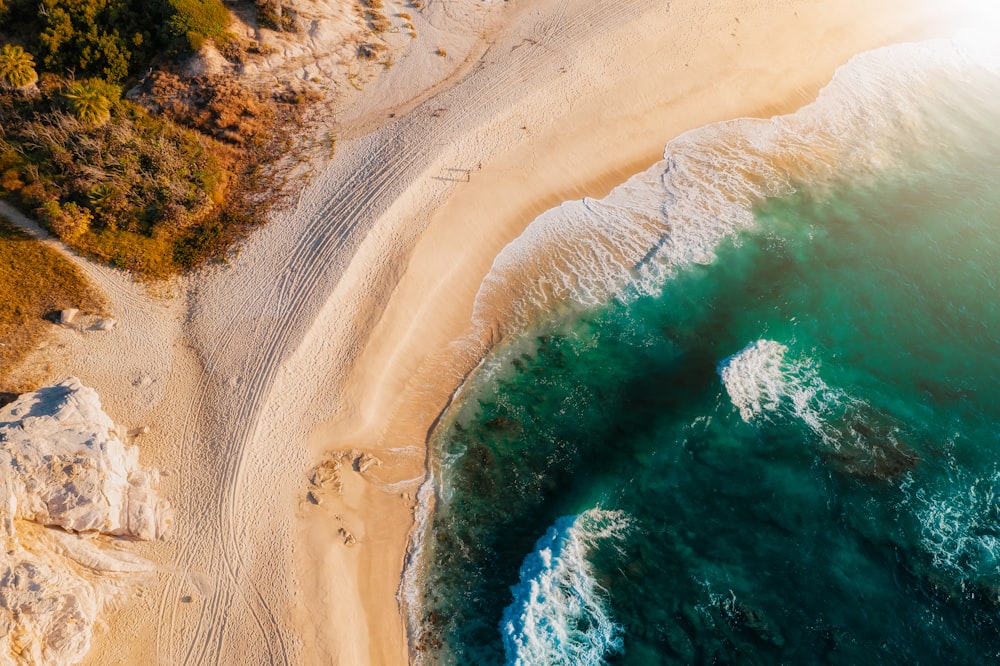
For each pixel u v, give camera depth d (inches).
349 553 1064.8
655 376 1240.8
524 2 1736.0
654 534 1062.4
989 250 1347.2
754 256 1387.8
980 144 1581.0
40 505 957.2
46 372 1176.2
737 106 1606.8
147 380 1190.3
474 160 1462.8
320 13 1632.6
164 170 1378.0
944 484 1047.0
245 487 1099.9
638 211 1451.8
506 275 1370.6
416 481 1152.2
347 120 1535.4
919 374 1179.9
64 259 1290.6
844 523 1026.1
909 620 943.7
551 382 1254.3
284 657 967.0
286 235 1360.7
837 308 1282.0
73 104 1389.0
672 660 956.6
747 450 1115.9
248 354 1221.7
